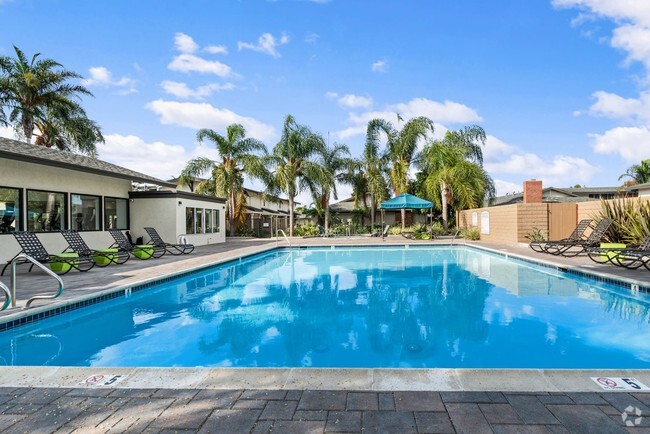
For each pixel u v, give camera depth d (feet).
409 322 19.02
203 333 17.72
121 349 15.76
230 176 85.97
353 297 24.84
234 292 26.89
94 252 35.22
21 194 39.55
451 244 58.85
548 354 14.52
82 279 27.58
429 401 8.23
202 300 24.54
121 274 30.01
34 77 73.15
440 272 34.83
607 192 138.72
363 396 8.49
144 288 26.58
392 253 51.90
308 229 91.56
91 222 49.88
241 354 15.01
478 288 27.25
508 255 43.04
